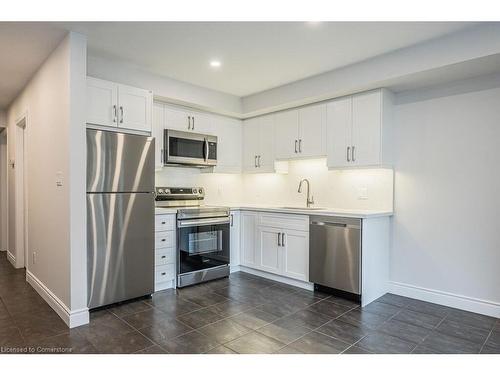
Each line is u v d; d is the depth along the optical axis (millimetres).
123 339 2340
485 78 2885
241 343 2297
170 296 3293
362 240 3055
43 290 3107
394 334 2455
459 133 3027
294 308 2988
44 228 3105
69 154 2523
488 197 2869
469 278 2961
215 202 4707
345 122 3523
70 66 2518
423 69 2758
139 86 3408
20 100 4012
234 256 4207
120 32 2572
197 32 2582
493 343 2314
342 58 3102
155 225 3381
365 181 3662
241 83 3848
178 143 3879
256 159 4523
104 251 2879
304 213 3512
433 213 3184
